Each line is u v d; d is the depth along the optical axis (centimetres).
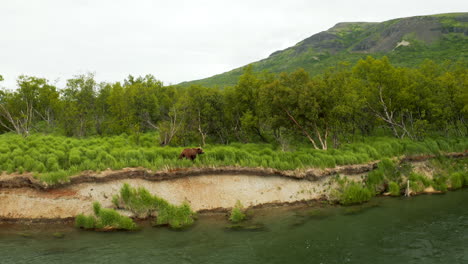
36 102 3669
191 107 3041
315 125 2659
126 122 3291
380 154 2453
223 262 1220
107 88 3766
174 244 1384
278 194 1994
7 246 1329
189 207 1725
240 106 3191
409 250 1305
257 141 3362
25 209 1612
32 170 1719
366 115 3369
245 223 1667
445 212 1783
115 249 1323
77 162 1833
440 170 2514
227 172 1978
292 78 2616
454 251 1282
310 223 1658
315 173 2083
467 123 3631
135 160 1894
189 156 1956
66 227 1552
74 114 3219
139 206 1670
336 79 2625
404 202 1995
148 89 3647
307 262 1218
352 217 1736
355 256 1265
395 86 3241
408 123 3897
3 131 4362
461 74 3209
